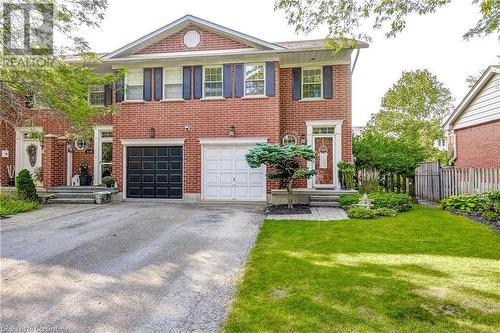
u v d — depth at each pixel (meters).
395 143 14.62
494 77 14.15
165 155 14.44
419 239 6.92
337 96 14.35
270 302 3.92
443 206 11.32
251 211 11.45
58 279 4.91
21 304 4.07
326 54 13.78
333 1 6.21
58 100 10.94
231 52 13.66
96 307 3.97
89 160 15.98
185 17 14.12
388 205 10.70
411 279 4.55
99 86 15.87
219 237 7.53
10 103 10.92
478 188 11.45
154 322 3.59
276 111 13.67
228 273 5.13
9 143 16.02
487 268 4.98
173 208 12.09
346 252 6.00
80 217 10.20
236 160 13.95
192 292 4.40
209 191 14.07
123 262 5.71
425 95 25.25
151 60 14.19
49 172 14.56
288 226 8.55
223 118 13.98
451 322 3.37
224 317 3.67
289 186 11.60
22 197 12.80
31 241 7.20
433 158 24.89
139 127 14.47
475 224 8.45
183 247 6.68
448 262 5.30
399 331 3.21
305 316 3.54
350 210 10.09
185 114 14.23
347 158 14.17
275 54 13.66
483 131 15.23
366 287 4.28
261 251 6.21
